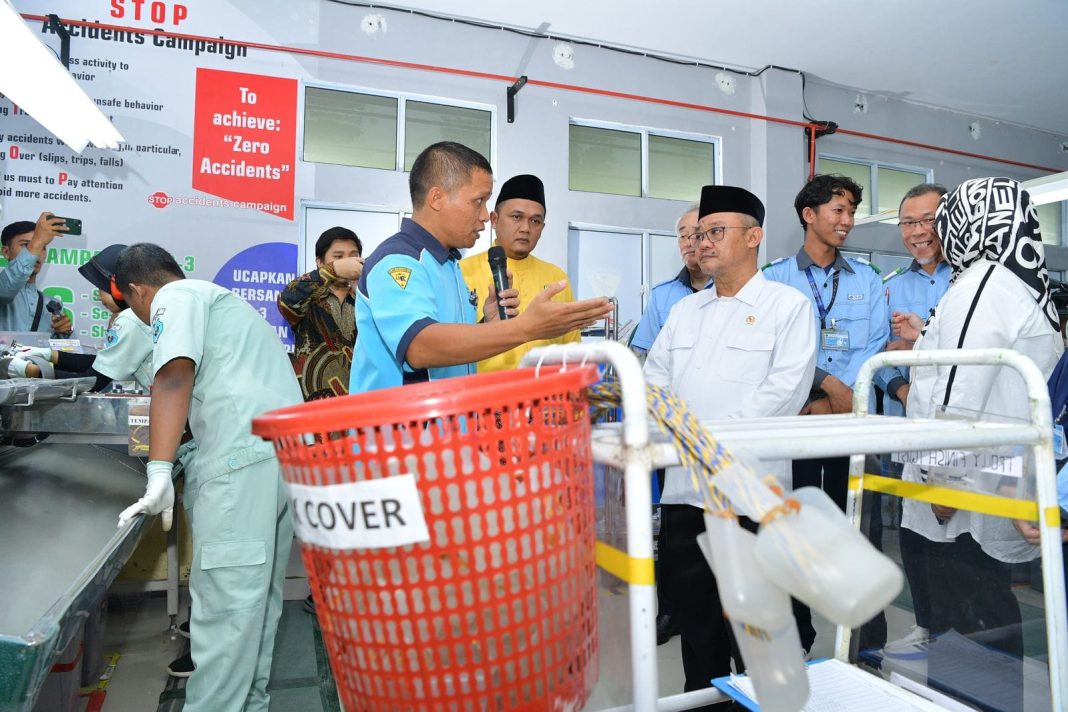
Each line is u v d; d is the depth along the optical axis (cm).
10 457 209
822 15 472
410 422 60
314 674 244
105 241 424
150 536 280
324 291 303
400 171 472
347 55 459
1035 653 102
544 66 502
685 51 525
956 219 169
